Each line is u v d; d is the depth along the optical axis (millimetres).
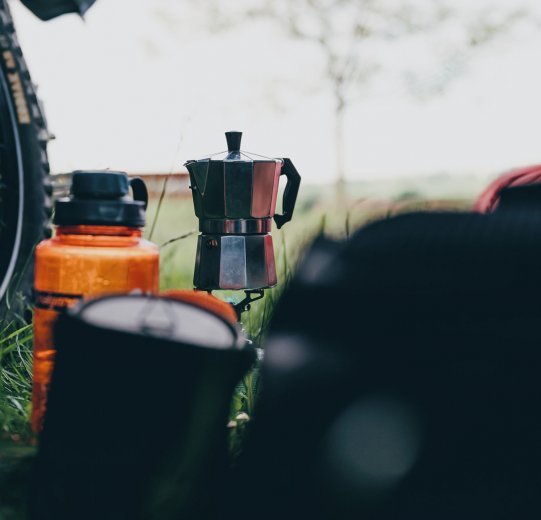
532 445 1088
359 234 1242
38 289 1825
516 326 1123
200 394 1262
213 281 2389
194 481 1280
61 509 1271
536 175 2043
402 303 1156
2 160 2721
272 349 1221
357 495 1097
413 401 1120
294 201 2520
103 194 1791
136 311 1372
